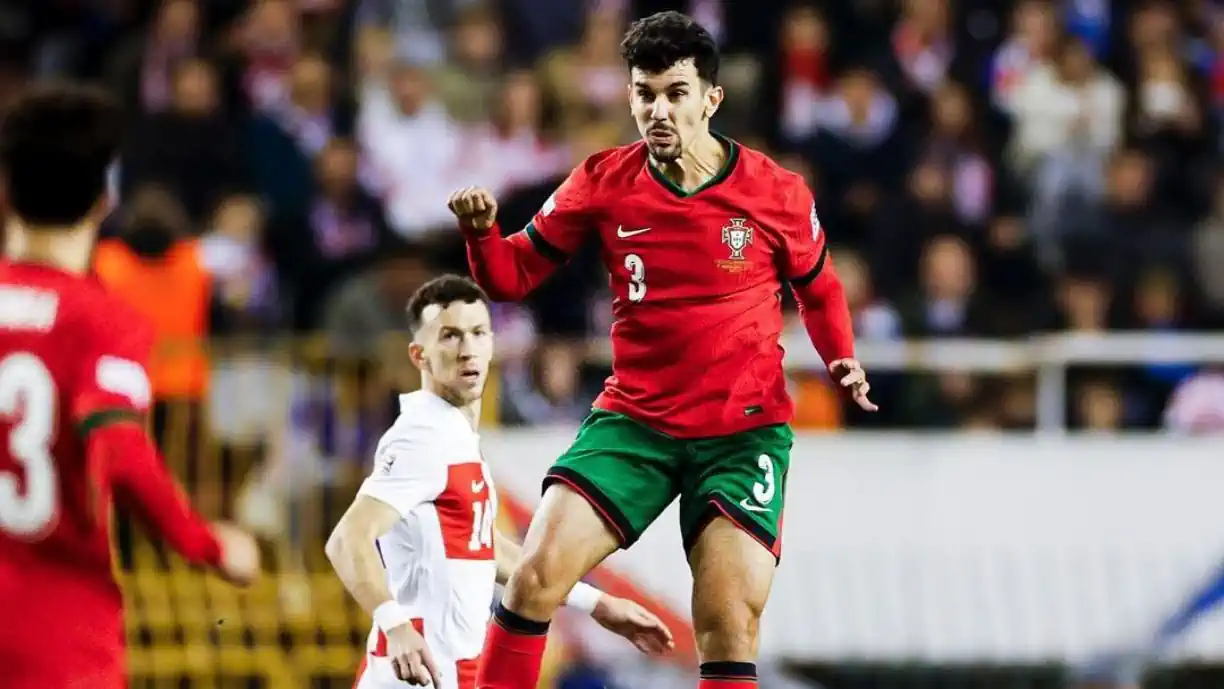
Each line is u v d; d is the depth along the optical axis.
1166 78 51.75
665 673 35.78
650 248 19.95
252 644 35.44
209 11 50.81
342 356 35.75
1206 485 37.53
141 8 52.34
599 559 19.89
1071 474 37.47
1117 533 37.34
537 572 19.56
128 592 35.38
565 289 42.31
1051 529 37.31
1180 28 53.91
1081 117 49.22
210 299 41.66
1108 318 44.31
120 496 15.83
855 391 20.58
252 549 15.99
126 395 15.85
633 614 22.25
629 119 46.97
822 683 37.84
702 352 19.92
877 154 47.41
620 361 20.42
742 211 19.88
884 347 38.59
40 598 15.94
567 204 20.31
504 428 36.50
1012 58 50.62
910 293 42.50
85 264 16.69
